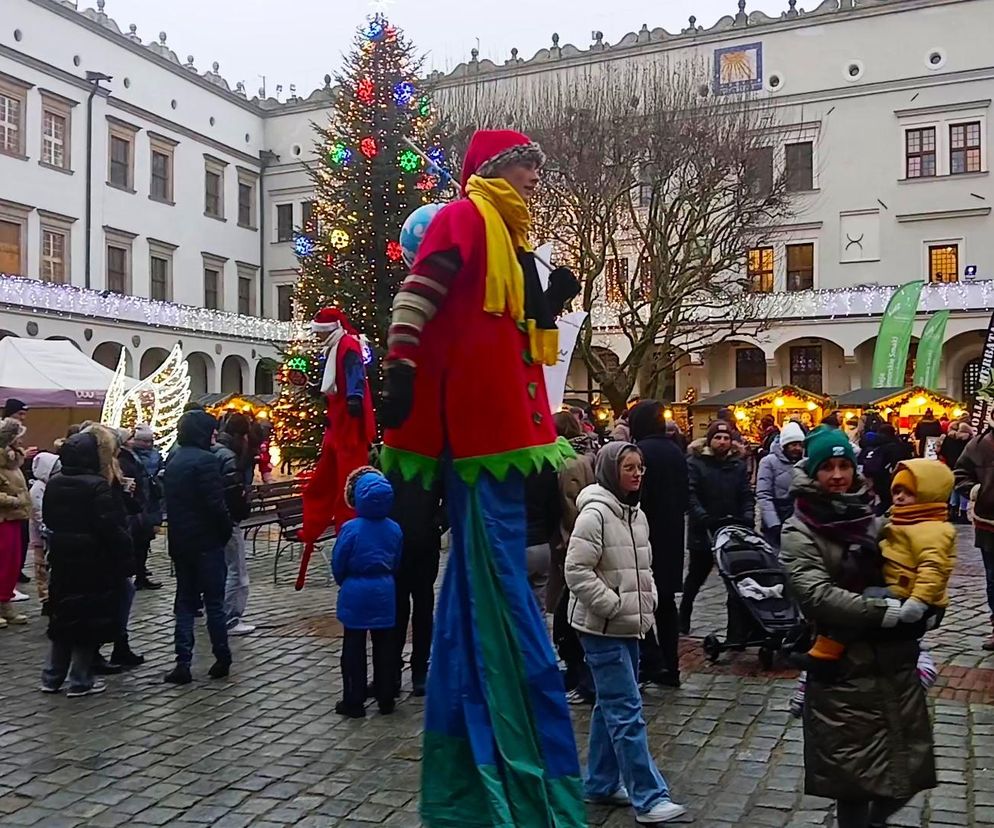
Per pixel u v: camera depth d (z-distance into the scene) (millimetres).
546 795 2992
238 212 42031
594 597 4176
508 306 3102
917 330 32281
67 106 32875
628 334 22406
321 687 6586
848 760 3334
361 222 13680
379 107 13867
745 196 22875
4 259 30438
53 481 6426
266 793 4680
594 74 32438
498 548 3096
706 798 4504
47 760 5176
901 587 3344
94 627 6344
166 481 6785
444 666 3180
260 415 27672
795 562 3430
